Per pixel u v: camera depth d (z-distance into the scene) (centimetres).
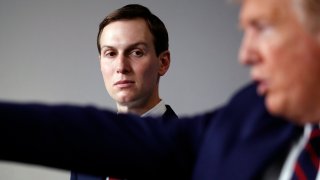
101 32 139
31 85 238
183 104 226
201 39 227
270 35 43
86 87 234
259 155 50
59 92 236
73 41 237
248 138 52
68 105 57
